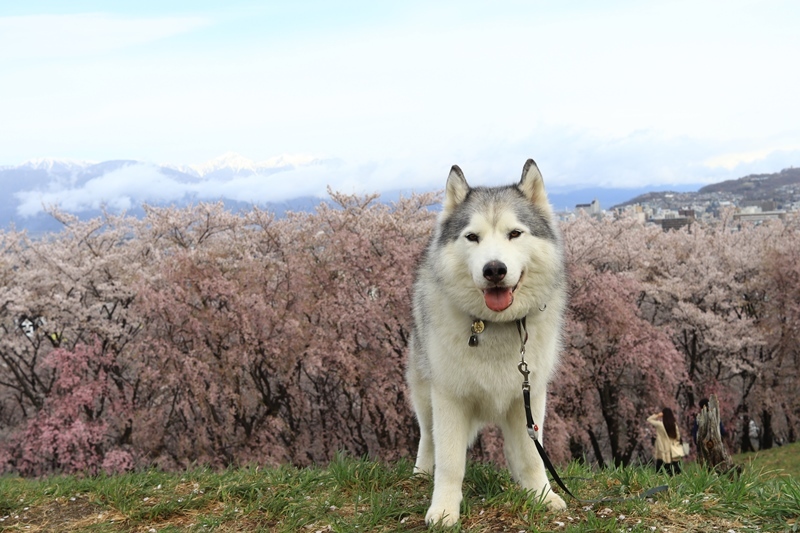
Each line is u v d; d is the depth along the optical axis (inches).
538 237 183.5
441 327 183.5
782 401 1035.9
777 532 163.0
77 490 237.9
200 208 886.4
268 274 781.3
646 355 842.8
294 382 783.1
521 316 178.1
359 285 778.8
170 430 800.3
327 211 851.4
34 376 823.1
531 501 181.2
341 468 226.7
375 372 730.2
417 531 174.1
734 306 1056.8
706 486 197.2
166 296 724.7
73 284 799.1
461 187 197.6
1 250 886.4
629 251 1006.4
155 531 193.0
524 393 179.2
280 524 189.3
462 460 183.5
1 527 203.9
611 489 209.2
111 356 761.0
